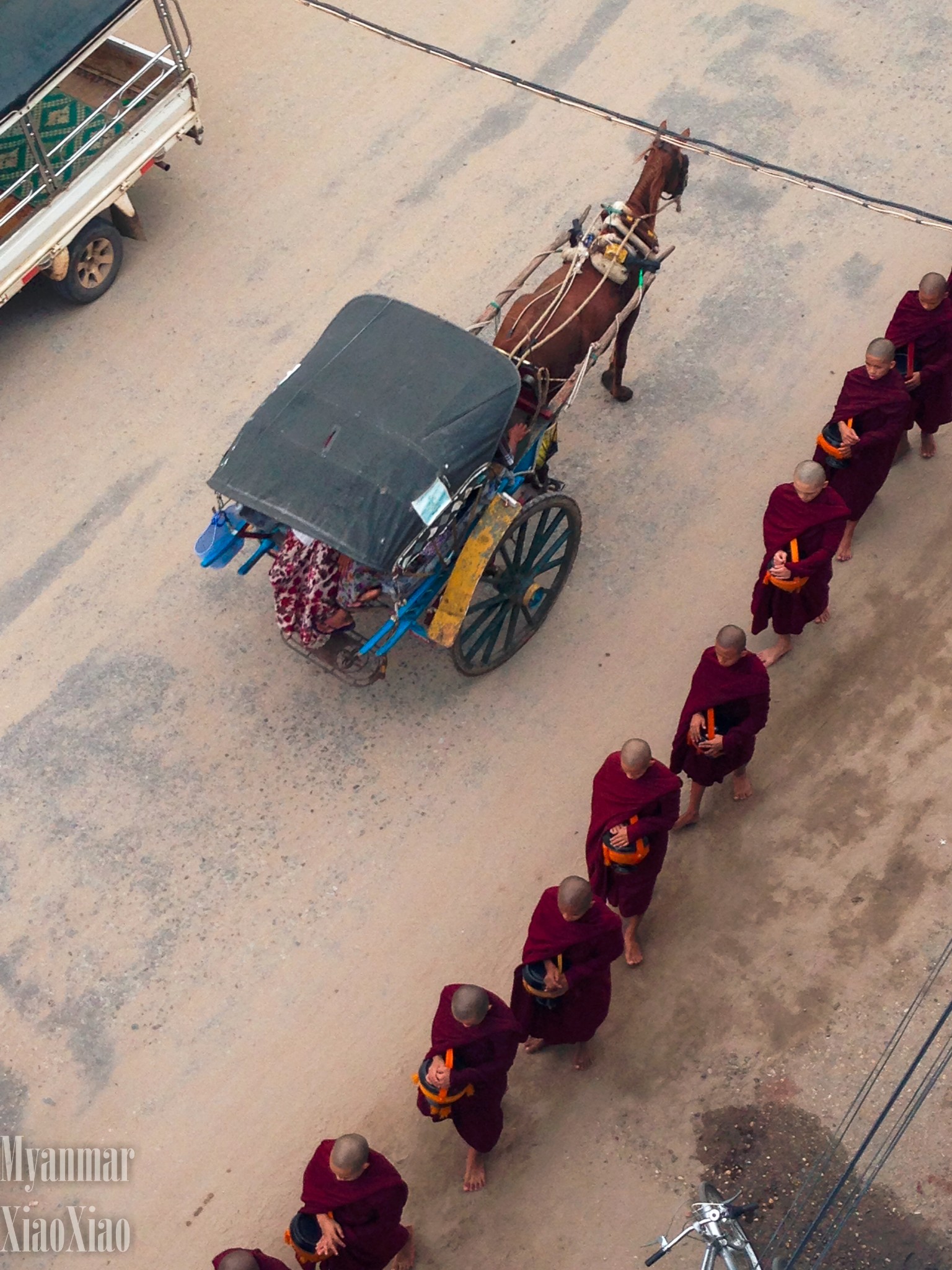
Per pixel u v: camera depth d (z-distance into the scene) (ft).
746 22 41.65
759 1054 24.32
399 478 23.73
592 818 24.20
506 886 26.50
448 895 26.45
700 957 25.53
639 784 23.35
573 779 27.78
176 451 33.19
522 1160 23.56
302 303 35.88
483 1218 23.02
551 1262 22.47
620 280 28.30
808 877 26.27
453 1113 21.70
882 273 35.58
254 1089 24.48
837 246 36.22
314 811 27.61
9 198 34.37
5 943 26.32
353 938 26.03
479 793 27.73
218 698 29.25
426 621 26.21
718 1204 18.37
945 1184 22.62
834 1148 23.15
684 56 40.86
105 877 26.99
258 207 38.09
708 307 35.29
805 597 27.68
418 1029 24.95
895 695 28.60
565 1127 23.85
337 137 39.60
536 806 27.48
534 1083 24.38
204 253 37.14
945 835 26.55
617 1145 23.58
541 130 39.24
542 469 27.81
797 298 35.27
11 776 28.37
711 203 37.35
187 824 27.58
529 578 28.09
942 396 30.45
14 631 30.50
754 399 33.45
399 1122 24.07
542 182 38.04
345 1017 25.16
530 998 22.98
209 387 34.32
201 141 39.42
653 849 23.79
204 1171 23.71
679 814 25.61
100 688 29.55
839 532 26.94
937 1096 23.54
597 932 22.00
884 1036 24.27
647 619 29.99
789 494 26.91
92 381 34.65
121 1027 25.26
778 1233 22.34
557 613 30.22
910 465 32.30
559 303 27.73
